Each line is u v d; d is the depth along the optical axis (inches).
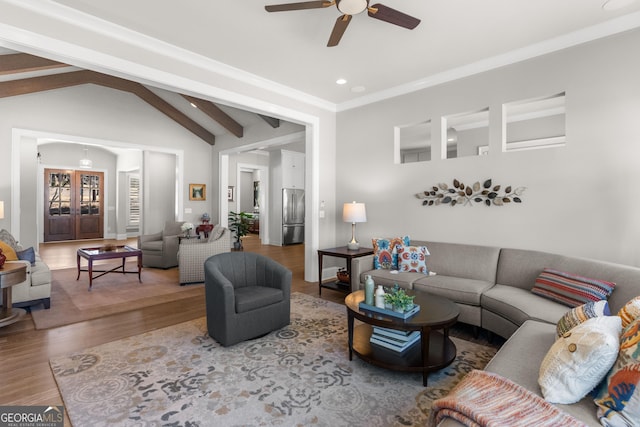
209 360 99.1
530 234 131.3
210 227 289.0
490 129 141.3
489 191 141.7
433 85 158.4
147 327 126.7
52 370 93.0
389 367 85.4
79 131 235.8
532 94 129.6
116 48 116.3
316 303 154.8
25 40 98.0
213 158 321.4
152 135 279.1
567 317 70.2
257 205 478.3
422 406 76.7
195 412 74.2
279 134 254.7
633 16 107.7
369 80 163.5
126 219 406.3
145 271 228.7
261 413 74.0
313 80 163.5
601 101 115.0
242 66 147.3
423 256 145.0
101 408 75.4
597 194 116.3
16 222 206.5
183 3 101.8
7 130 204.4
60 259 269.0
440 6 102.7
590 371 50.4
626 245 111.1
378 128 181.8
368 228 187.6
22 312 125.0
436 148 158.6
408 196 169.6
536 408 48.9
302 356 101.7
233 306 107.1
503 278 127.0
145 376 89.7
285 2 101.3
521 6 103.0
